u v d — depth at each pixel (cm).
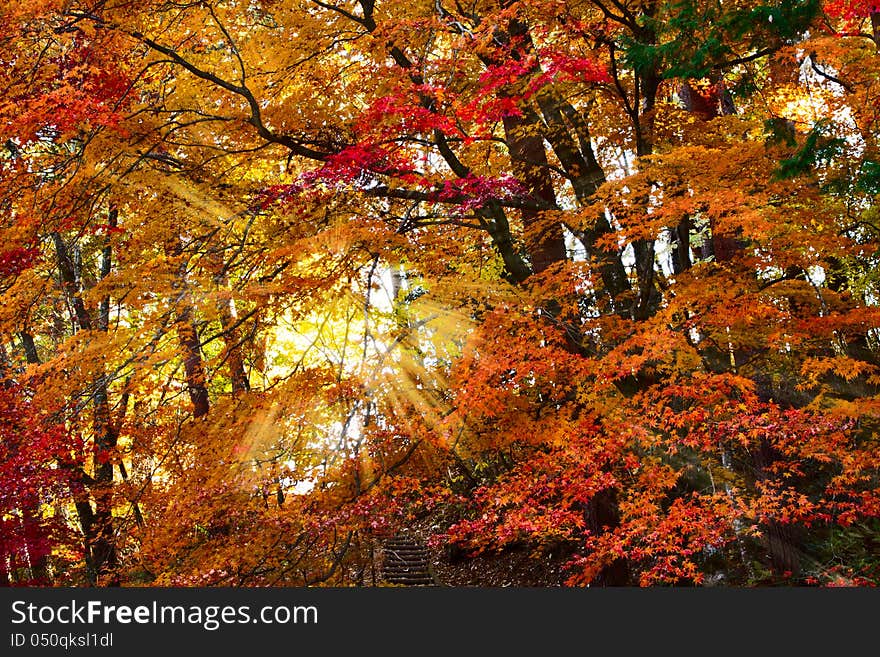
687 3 793
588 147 1073
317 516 776
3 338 983
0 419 881
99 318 1388
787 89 1173
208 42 1025
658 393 774
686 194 838
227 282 1005
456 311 960
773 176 774
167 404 973
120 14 920
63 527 1059
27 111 840
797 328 843
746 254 901
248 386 1217
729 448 989
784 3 757
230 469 847
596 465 752
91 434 1093
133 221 1035
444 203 1015
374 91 1002
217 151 1033
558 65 798
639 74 927
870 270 1180
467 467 1045
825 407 868
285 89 1058
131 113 943
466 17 938
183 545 853
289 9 1023
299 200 939
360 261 924
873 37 819
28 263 930
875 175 792
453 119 873
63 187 891
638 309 913
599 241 826
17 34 861
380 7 1037
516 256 1054
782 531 1012
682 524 721
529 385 888
